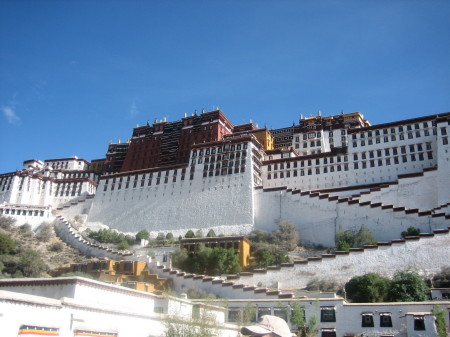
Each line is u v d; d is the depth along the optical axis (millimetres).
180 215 109812
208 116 146000
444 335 41344
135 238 105938
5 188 139250
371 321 46000
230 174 108875
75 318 29766
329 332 46938
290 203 96750
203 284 66250
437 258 62750
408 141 103188
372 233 80312
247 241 85938
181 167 117000
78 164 177500
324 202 91250
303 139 139125
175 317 34250
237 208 103125
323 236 88500
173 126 152500
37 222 115125
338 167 107812
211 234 99438
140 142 154625
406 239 65562
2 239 87938
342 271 66062
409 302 46312
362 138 108562
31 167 173125
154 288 67188
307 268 68062
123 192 122188
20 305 27031
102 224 119250
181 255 82938
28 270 78188
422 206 86750
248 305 48469
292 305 49156
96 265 79125
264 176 114125
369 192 91812
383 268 64562
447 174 87000
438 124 92750
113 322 32281
